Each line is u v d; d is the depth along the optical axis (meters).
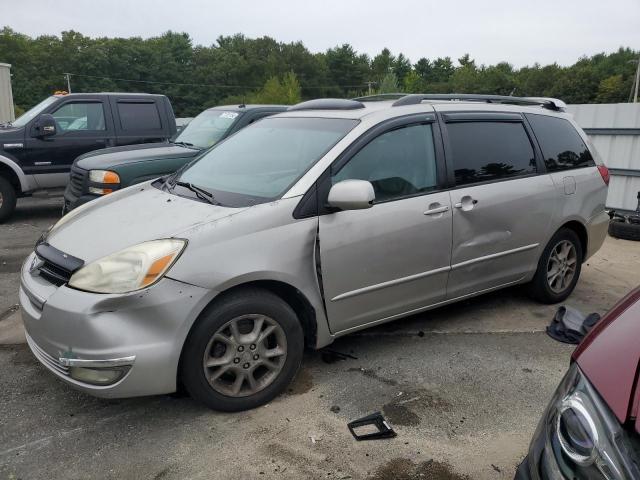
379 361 3.80
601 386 1.59
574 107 8.84
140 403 3.26
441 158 3.85
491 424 3.09
